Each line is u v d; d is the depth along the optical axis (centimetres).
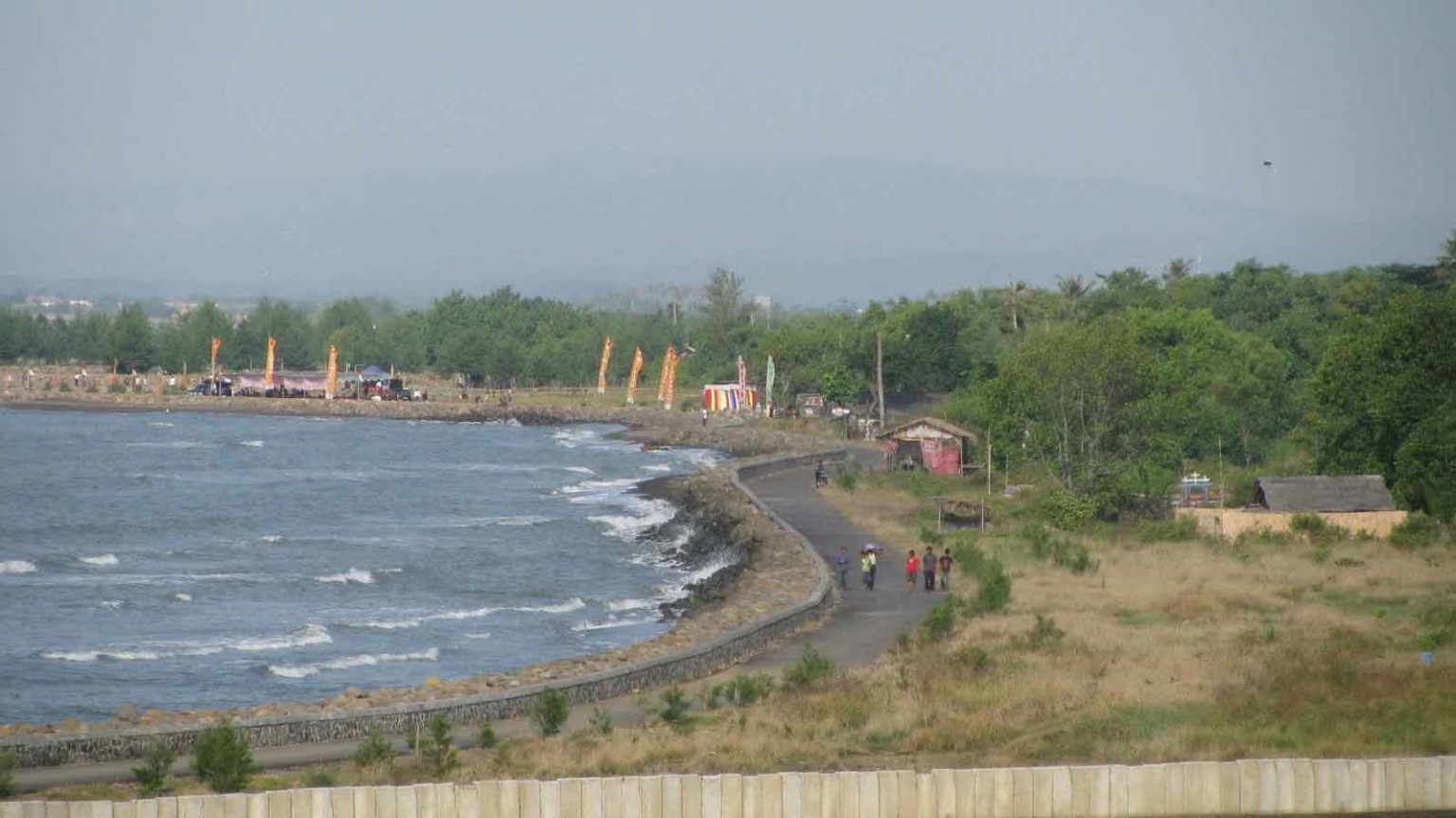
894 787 8862
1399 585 16388
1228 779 9025
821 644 14288
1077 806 8956
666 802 8738
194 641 15888
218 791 9200
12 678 14050
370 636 16250
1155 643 13512
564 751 10175
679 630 14925
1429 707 11106
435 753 9944
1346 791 9044
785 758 10019
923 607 16075
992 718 11006
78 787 9444
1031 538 19938
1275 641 13438
